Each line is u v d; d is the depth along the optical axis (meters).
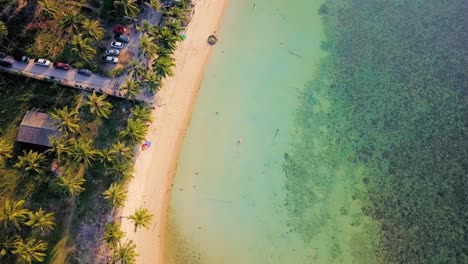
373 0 104.81
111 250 71.38
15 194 70.38
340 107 91.94
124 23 86.06
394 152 88.94
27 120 73.56
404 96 94.75
